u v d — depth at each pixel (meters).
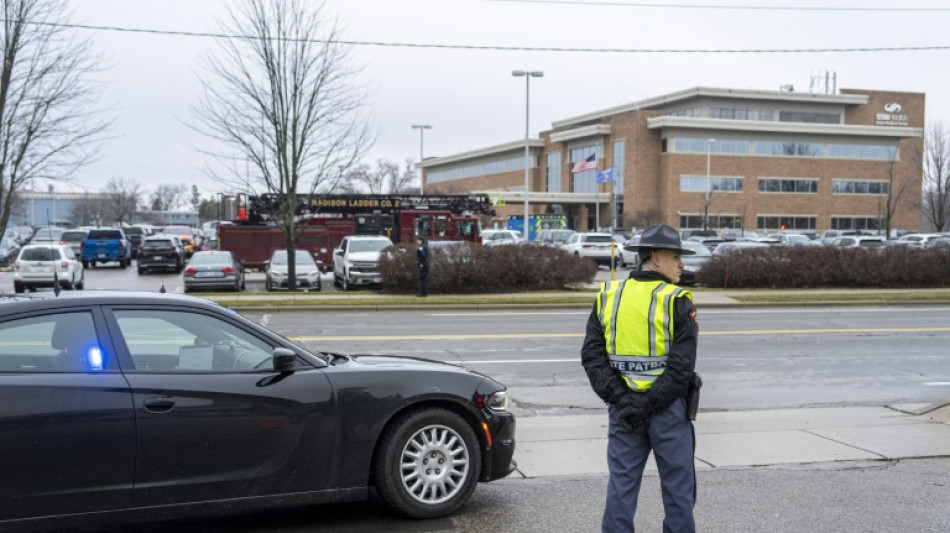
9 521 4.34
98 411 4.51
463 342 14.44
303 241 34.97
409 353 13.05
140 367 4.75
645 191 79.00
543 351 13.38
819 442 7.56
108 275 35.78
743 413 8.91
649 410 4.06
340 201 35.75
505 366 11.89
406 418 5.36
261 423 4.91
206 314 5.04
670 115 83.69
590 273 26.08
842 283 27.30
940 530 5.30
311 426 5.05
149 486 4.64
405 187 95.06
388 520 5.42
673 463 4.13
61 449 4.43
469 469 5.51
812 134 81.25
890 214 65.06
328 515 5.52
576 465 6.79
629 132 79.69
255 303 20.81
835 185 82.50
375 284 26.52
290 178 24.69
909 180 70.00
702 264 27.89
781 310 21.50
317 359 5.29
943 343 14.73
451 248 24.77
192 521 5.37
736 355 13.20
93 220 99.38
